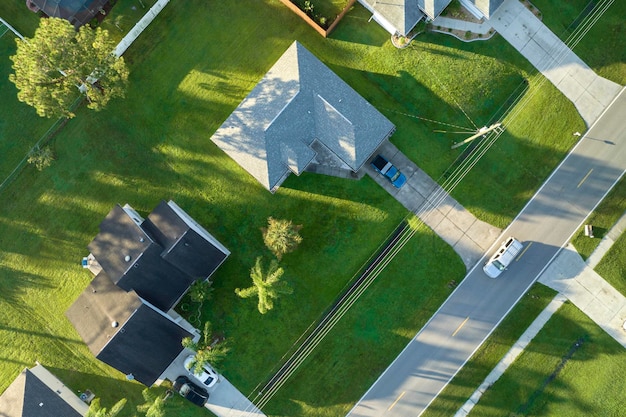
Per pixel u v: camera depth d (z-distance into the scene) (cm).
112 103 4003
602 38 4012
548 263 4091
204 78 4009
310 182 4028
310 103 3706
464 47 4006
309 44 4006
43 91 3403
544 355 4109
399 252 4059
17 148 3984
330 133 3769
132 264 3681
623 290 4062
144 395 3850
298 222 4044
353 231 4047
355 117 3703
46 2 3781
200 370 3700
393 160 4038
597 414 4094
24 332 4059
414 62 4003
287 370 4106
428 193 4044
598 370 4106
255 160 3759
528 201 4072
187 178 4038
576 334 4109
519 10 3997
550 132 4038
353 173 4022
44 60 3328
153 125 4016
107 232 3794
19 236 4028
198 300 3859
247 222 4047
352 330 4094
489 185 4059
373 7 3831
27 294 4056
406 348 4119
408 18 3791
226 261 4056
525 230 4078
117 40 3975
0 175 3997
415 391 4122
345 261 4059
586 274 4088
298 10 3897
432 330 4116
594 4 4009
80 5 3812
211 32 3994
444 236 4069
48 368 4078
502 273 4100
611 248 4066
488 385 4122
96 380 4112
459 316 4112
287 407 4122
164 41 3984
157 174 4034
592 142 4038
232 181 4028
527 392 4112
